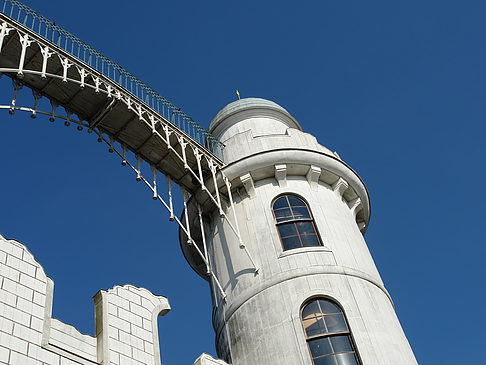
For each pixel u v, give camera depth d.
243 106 26.78
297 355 16.53
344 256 19.42
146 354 13.63
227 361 18.28
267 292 18.42
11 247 12.96
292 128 25.64
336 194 22.34
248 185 21.61
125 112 19.41
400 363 16.77
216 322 20.02
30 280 12.74
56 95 18.66
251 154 21.84
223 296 19.47
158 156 21.16
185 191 22.14
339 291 18.03
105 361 12.64
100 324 13.41
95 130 19.53
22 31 16.89
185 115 21.81
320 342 16.78
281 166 21.64
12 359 11.23
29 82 18.11
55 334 12.44
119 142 20.33
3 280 12.24
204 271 24.34
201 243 23.12
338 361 16.30
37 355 11.67
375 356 16.44
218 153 23.17
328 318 17.34
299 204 21.05
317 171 21.94
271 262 19.16
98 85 18.31
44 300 12.66
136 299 14.60
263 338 17.50
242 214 21.14
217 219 22.06
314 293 17.89
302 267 18.66
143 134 20.30
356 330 16.92
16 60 17.53
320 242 19.77
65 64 17.52
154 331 14.29
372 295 18.55
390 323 18.00
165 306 15.13
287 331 17.17
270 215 20.62
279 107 27.33
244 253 20.00
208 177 21.97
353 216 22.56
